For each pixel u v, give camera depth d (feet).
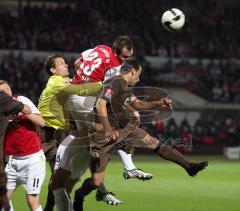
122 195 50.72
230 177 67.77
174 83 139.44
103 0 150.61
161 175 69.15
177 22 38.04
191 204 45.27
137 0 152.25
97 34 143.02
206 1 157.07
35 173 31.58
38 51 136.05
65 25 143.13
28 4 142.72
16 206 43.01
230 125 118.73
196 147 113.39
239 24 156.97
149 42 146.20
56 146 38.19
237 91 141.08
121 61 33.99
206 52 148.87
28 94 123.34
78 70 34.35
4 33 136.15
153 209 42.42
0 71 126.31
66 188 34.53
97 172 33.01
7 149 31.58
